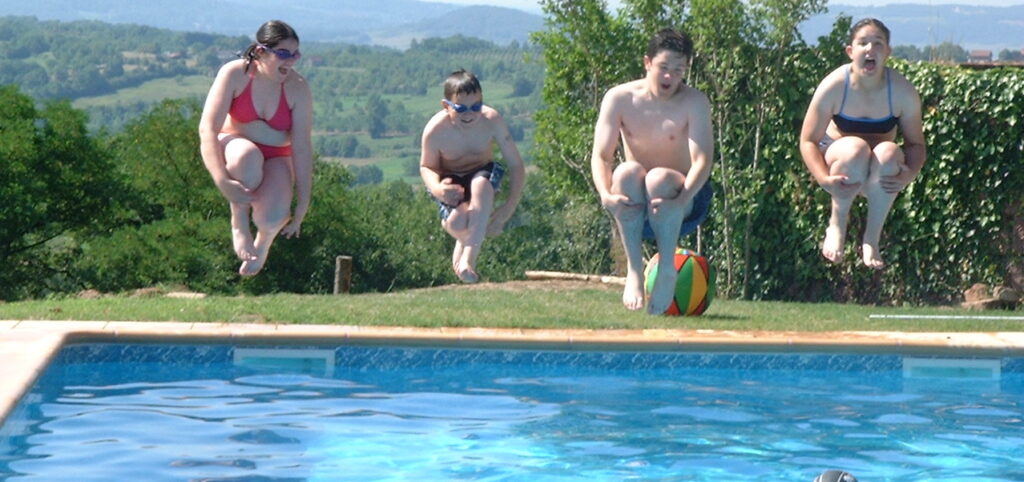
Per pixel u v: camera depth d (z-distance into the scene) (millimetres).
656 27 19672
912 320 13102
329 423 8633
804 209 18578
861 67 8859
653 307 8648
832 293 18703
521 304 13992
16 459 7285
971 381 10891
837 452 7988
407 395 9727
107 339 10609
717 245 19234
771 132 18641
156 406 9023
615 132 8570
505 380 10461
